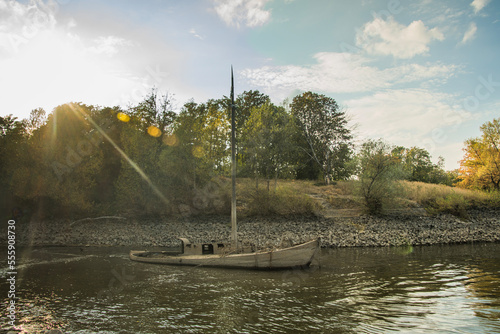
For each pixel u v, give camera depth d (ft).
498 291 42.19
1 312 37.83
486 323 31.63
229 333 30.91
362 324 32.27
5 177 131.75
